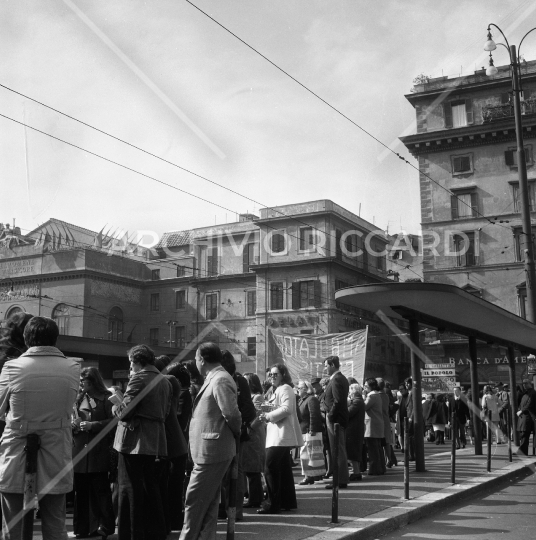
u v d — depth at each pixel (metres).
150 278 42.19
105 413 5.69
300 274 38.84
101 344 15.59
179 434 5.95
